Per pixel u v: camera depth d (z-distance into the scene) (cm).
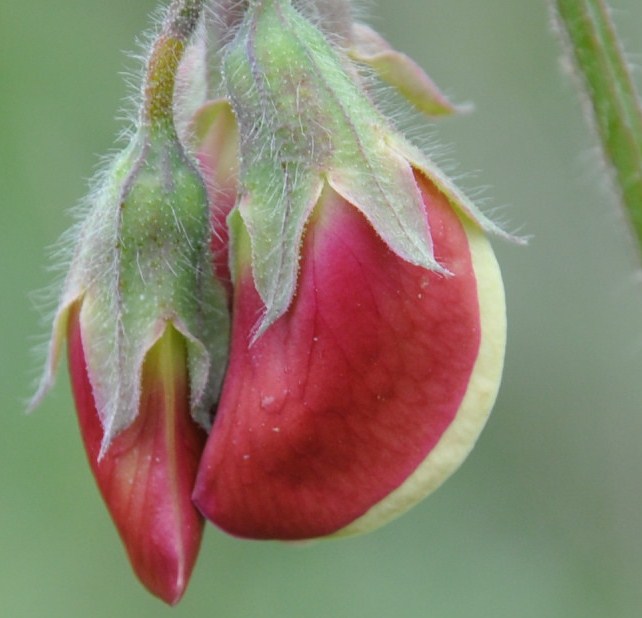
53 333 10
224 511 10
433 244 10
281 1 10
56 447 15
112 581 15
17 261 15
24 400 15
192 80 10
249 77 10
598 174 13
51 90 15
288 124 10
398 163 10
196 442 10
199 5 10
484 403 10
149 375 10
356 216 10
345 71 10
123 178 10
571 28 11
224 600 16
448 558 16
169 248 10
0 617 15
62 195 15
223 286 10
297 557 16
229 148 10
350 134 10
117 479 10
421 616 16
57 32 15
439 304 10
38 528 15
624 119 11
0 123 15
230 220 10
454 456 10
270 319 10
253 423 10
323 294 10
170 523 10
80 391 10
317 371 10
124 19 15
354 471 10
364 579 16
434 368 10
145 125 10
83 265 10
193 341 10
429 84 11
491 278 10
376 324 10
